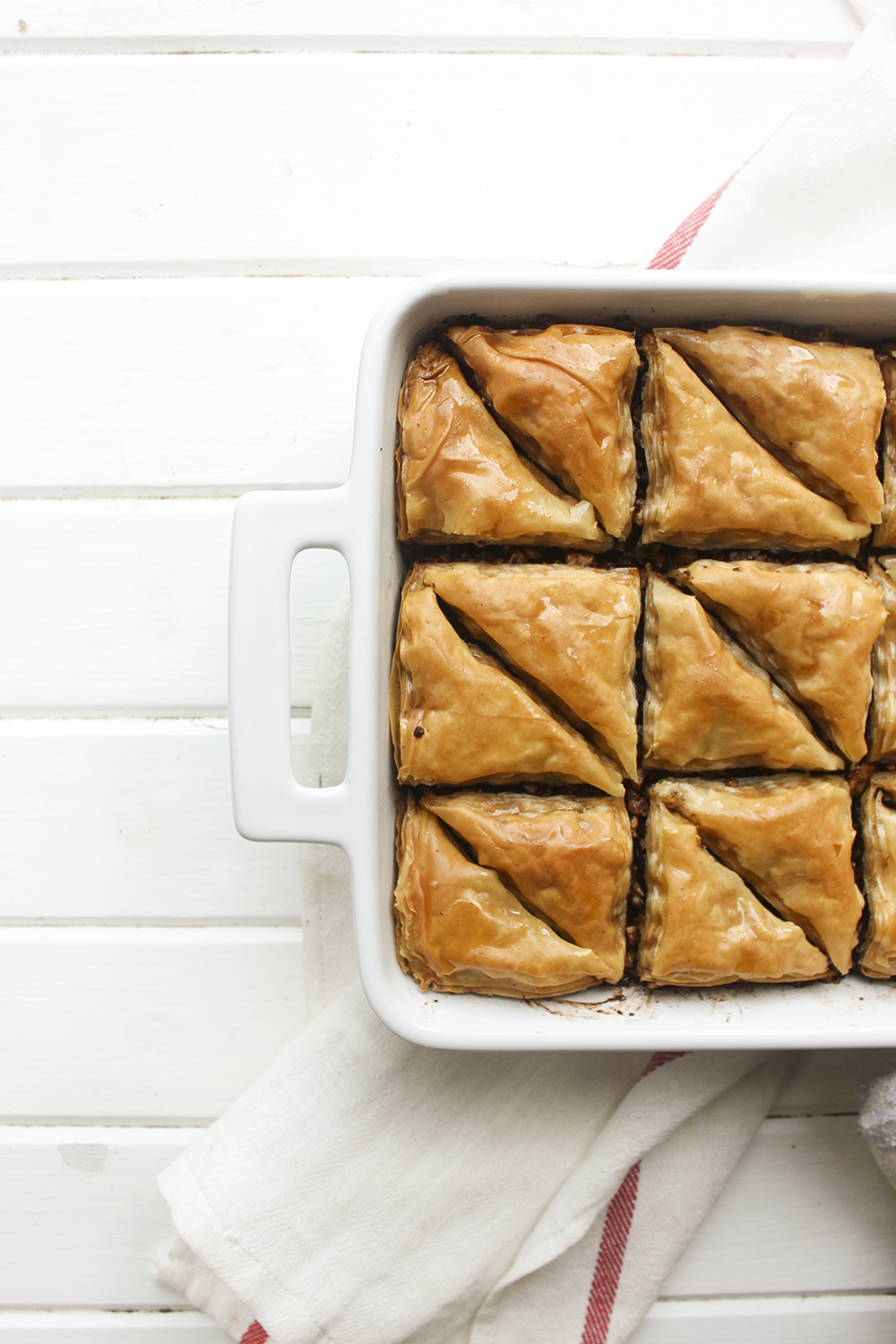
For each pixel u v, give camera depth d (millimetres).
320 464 569
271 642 500
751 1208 562
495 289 501
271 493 500
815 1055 564
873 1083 542
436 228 568
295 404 570
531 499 508
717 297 506
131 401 571
